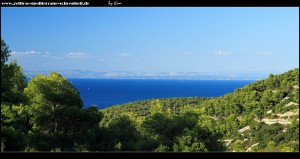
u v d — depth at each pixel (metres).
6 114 21.64
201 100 106.12
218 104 77.62
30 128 27.05
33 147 21.73
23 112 24.06
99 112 29.52
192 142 29.36
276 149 47.12
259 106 66.81
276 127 55.66
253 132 58.69
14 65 21.75
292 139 47.75
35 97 26.89
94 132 28.89
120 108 98.50
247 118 65.25
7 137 18.62
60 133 27.58
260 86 76.00
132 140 30.64
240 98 73.00
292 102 61.81
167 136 31.23
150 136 31.30
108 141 29.42
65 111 27.03
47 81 27.62
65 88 29.20
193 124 32.66
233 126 63.56
